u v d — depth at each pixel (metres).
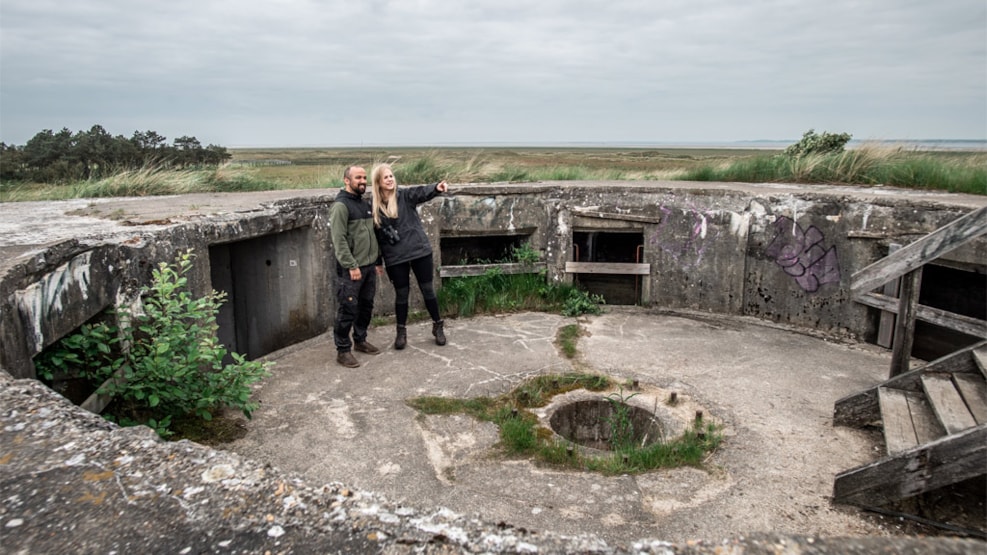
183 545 1.74
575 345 6.30
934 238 4.16
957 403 3.91
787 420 4.65
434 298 6.14
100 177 10.02
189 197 7.69
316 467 3.92
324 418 4.61
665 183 8.64
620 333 6.72
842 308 6.49
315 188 9.21
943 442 3.22
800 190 7.32
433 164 10.11
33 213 6.02
